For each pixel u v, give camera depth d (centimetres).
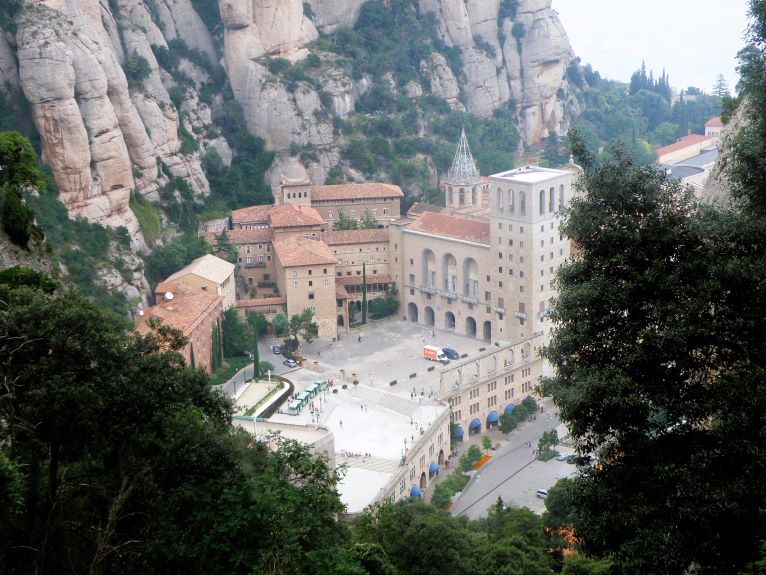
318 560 7344
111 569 7512
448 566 11144
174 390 8594
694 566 7238
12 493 6819
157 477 7950
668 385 7194
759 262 6906
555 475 19412
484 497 18525
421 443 18850
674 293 7162
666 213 7450
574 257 8212
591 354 7600
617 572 7488
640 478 7088
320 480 8444
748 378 6756
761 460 6406
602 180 7656
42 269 11550
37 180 12288
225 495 7506
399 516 11781
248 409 18875
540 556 11838
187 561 7481
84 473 8075
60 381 7500
